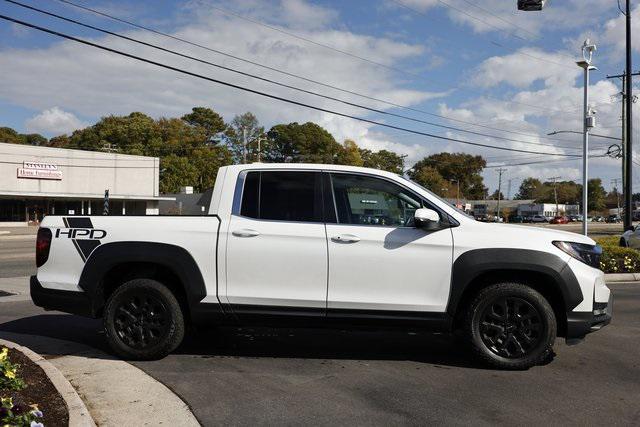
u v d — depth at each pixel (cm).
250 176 598
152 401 477
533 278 576
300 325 576
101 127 8762
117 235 589
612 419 447
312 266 567
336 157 9956
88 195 5256
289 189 590
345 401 482
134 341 591
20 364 540
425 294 564
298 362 597
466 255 559
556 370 574
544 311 554
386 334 723
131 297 587
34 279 609
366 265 563
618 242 2091
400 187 586
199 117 9938
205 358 608
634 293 1120
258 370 568
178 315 587
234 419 442
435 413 457
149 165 5788
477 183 14262
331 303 565
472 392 506
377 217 581
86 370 561
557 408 470
